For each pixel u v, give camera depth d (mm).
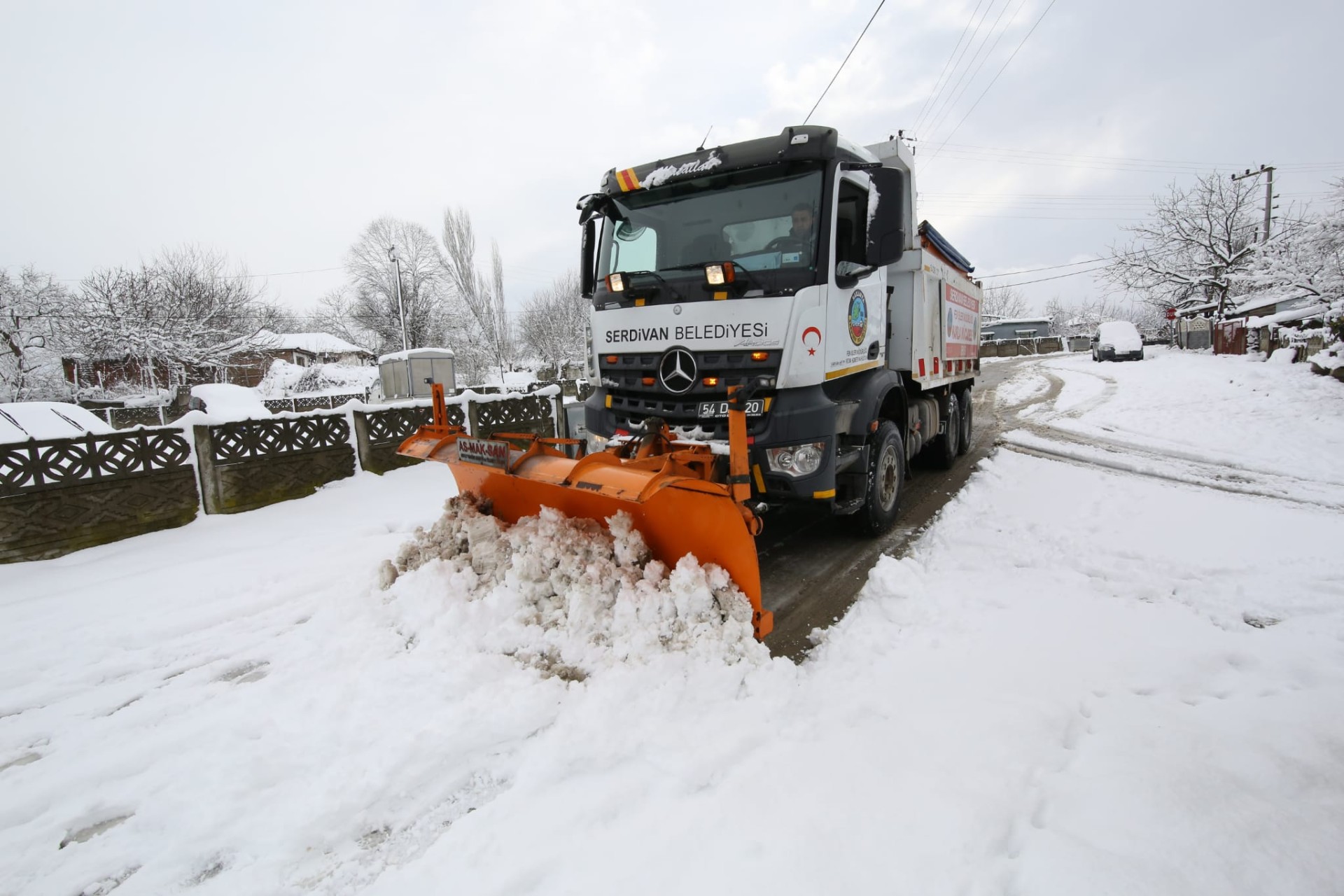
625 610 3025
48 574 4953
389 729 2721
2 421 7184
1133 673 2744
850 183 4355
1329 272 18875
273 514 6414
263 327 28031
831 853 1874
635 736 2521
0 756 2816
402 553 4008
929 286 6211
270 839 2199
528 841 2055
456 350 43906
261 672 3436
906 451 5711
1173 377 16016
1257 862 1685
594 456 3176
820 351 4055
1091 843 1797
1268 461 6922
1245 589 3500
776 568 4625
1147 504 5234
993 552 4449
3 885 2090
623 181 4695
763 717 2629
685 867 1875
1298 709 2348
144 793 2488
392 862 2086
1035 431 10102
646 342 4402
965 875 1760
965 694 2658
